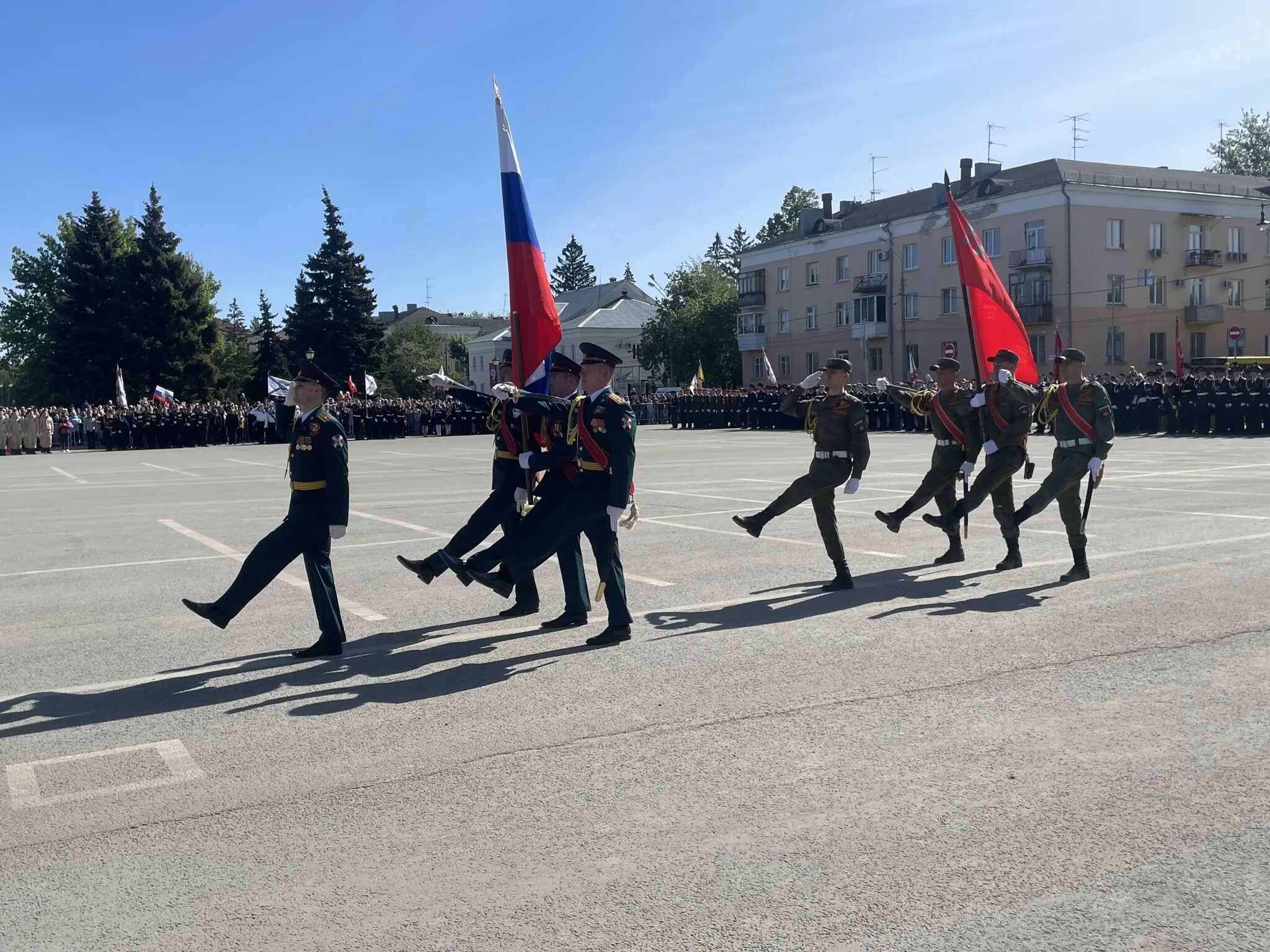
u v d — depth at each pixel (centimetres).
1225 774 453
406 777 465
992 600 816
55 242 7594
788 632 723
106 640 738
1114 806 421
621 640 703
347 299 6800
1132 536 1123
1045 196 5191
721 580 926
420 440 4469
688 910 343
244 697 591
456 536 759
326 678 628
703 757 483
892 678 605
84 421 4472
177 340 6450
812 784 449
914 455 2505
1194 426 3388
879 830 402
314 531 675
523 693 590
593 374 697
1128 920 334
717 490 1747
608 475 689
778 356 6969
